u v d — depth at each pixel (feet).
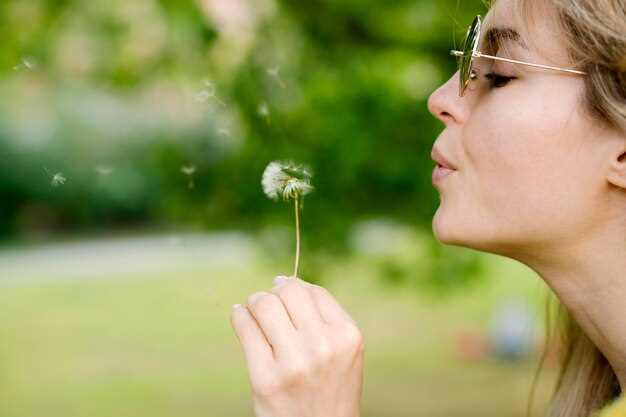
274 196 6.20
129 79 20.92
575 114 5.71
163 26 19.67
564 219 5.79
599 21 5.59
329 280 20.52
